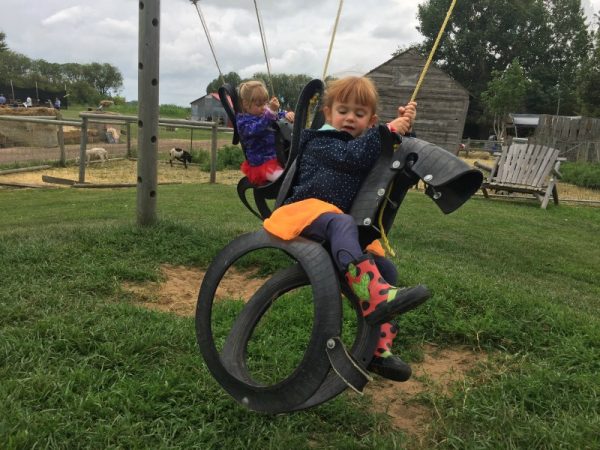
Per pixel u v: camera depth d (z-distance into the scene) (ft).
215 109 231.09
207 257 20.22
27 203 39.99
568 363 12.99
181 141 117.91
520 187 47.55
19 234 21.52
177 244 21.04
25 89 311.68
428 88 93.71
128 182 55.93
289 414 10.53
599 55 140.26
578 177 71.26
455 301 16.22
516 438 10.12
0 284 15.66
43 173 59.62
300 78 42.16
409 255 23.27
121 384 10.75
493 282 18.86
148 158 21.83
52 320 13.07
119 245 20.17
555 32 230.48
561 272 26.16
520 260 27.66
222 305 15.61
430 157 7.97
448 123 93.97
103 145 86.89
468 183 8.10
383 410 11.48
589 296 21.70
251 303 9.62
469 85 230.89
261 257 20.17
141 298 16.47
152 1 20.77
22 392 10.07
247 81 13.19
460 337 14.74
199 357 12.14
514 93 156.76
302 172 8.80
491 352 14.10
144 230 21.65
